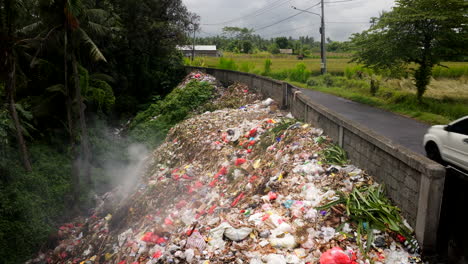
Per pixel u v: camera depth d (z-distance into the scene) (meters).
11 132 16.73
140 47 29.05
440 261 4.30
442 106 17.16
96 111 25.08
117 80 28.42
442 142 7.93
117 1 27.52
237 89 22.02
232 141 12.38
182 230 7.00
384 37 19.30
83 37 15.37
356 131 6.57
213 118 16.56
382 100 20.59
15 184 14.09
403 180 4.97
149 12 29.38
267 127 12.07
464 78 29.48
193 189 9.74
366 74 32.69
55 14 13.74
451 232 4.23
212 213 7.23
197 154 12.97
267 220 5.67
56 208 14.45
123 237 8.96
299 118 11.74
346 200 5.46
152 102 29.50
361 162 6.48
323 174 6.71
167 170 13.41
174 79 32.84
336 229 5.01
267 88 17.70
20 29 17.94
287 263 4.59
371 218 4.93
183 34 32.28
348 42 22.92
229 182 9.20
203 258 5.29
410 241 4.55
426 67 19.05
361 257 4.46
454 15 16.89
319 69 45.47
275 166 8.25
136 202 10.94
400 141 10.41
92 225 12.04
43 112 20.38
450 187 4.20
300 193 6.35
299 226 5.33
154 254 6.37
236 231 5.49
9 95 15.01
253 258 4.83
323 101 21.17
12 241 11.53
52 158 19.14
